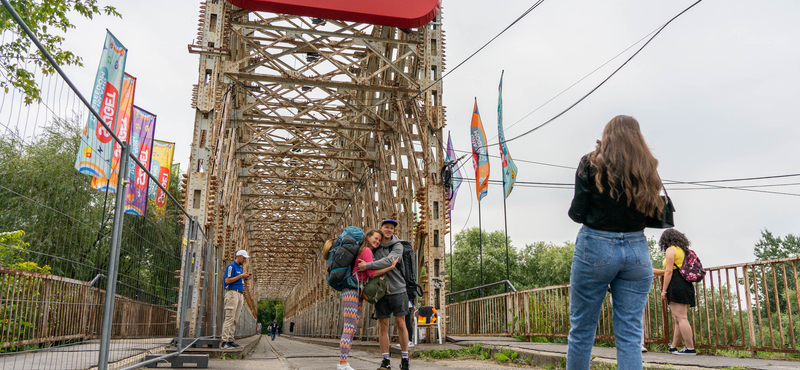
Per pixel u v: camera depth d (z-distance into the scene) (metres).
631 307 2.67
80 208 3.63
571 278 2.83
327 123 19.16
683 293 6.55
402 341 6.01
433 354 8.35
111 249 3.74
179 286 7.65
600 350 6.46
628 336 2.64
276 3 12.39
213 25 12.16
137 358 5.61
